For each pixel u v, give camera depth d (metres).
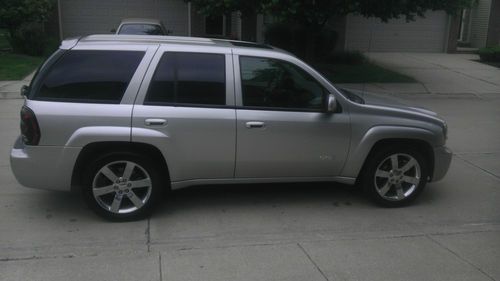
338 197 5.84
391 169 5.49
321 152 5.25
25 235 4.64
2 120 9.59
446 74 17.05
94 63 4.80
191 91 4.91
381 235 4.84
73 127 4.67
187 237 4.69
